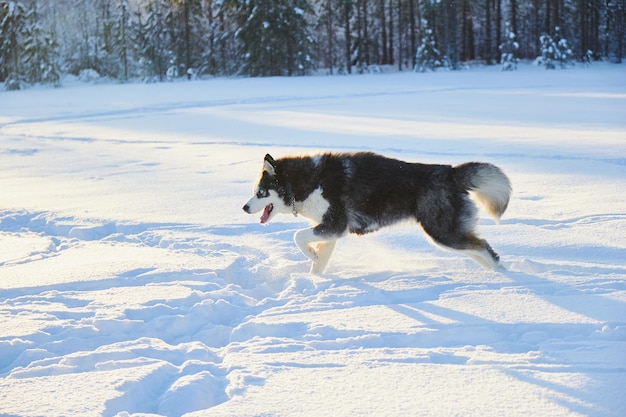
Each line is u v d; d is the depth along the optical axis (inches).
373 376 147.6
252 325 185.2
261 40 2066.9
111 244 300.7
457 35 2353.6
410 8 2415.1
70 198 406.6
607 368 146.0
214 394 143.5
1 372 158.7
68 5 2433.6
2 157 609.3
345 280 235.9
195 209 365.1
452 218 236.8
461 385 141.1
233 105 1166.3
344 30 2487.7
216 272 248.1
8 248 293.4
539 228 298.7
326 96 1301.7
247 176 464.8
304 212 254.2
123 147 658.8
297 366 155.3
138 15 2333.9
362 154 250.4
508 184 237.1
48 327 186.1
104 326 188.1
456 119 818.2
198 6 2246.6
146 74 2162.9
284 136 690.2
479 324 180.5
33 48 1967.3
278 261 267.7
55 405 134.4
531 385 139.3
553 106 948.6
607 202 342.6
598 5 2364.7
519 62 2308.1
